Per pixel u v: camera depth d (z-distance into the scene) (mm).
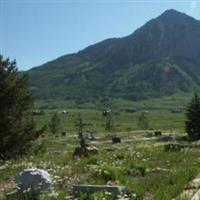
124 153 25766
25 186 15625
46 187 15555
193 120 81938
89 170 19219
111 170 17688
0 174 20375
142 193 14484
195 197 13320
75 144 93938
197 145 32094
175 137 85938
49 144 90188
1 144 36875
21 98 38719
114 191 14492
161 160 22906
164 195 13727
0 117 37031
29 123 39531
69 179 17422
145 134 119562
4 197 15562
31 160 25578
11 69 38750
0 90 37500
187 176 16500
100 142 92750
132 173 18641
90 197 14000
